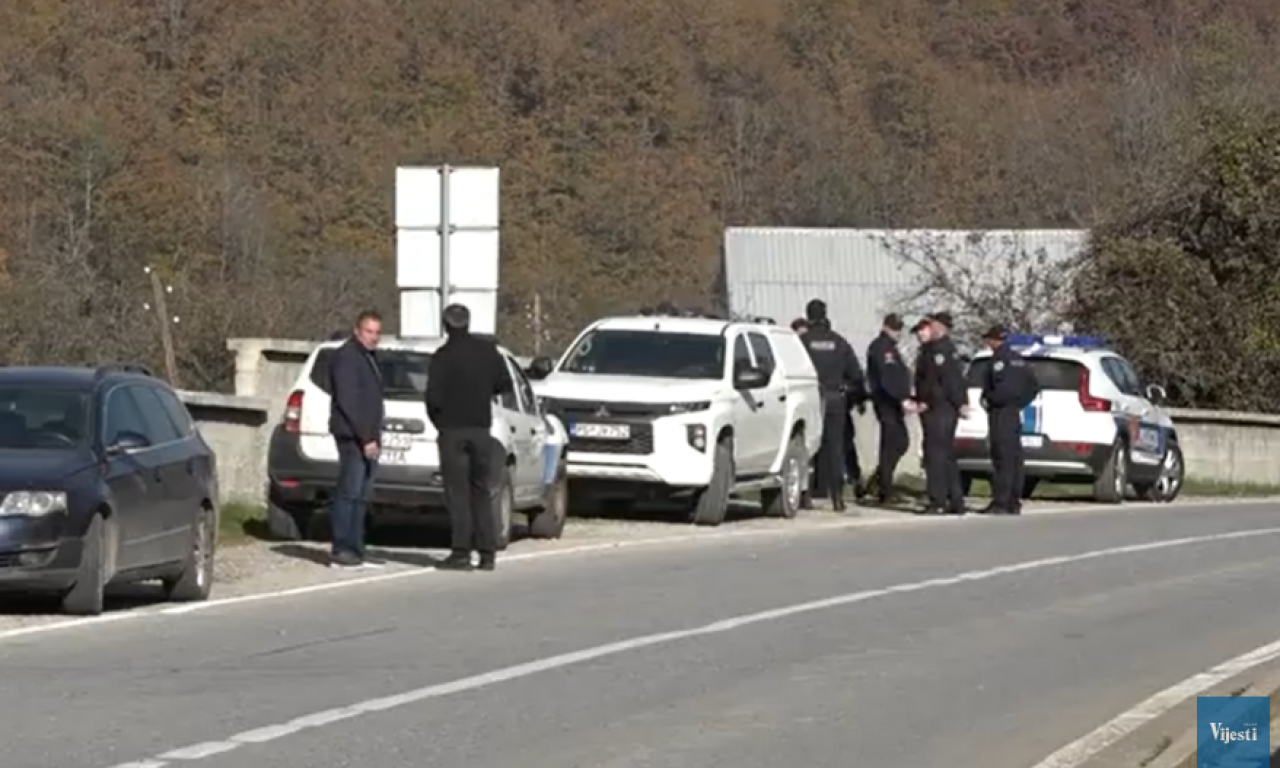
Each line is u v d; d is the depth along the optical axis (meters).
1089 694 34.94
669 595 47.16
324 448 56.09
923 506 78.62
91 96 161.00
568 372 68.31
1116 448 82.69
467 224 65.56
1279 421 114.81
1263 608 47.44
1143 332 122.06
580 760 28.27
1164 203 128.38
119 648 37.41
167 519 43.56
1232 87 170.00
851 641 40.66
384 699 32.50
